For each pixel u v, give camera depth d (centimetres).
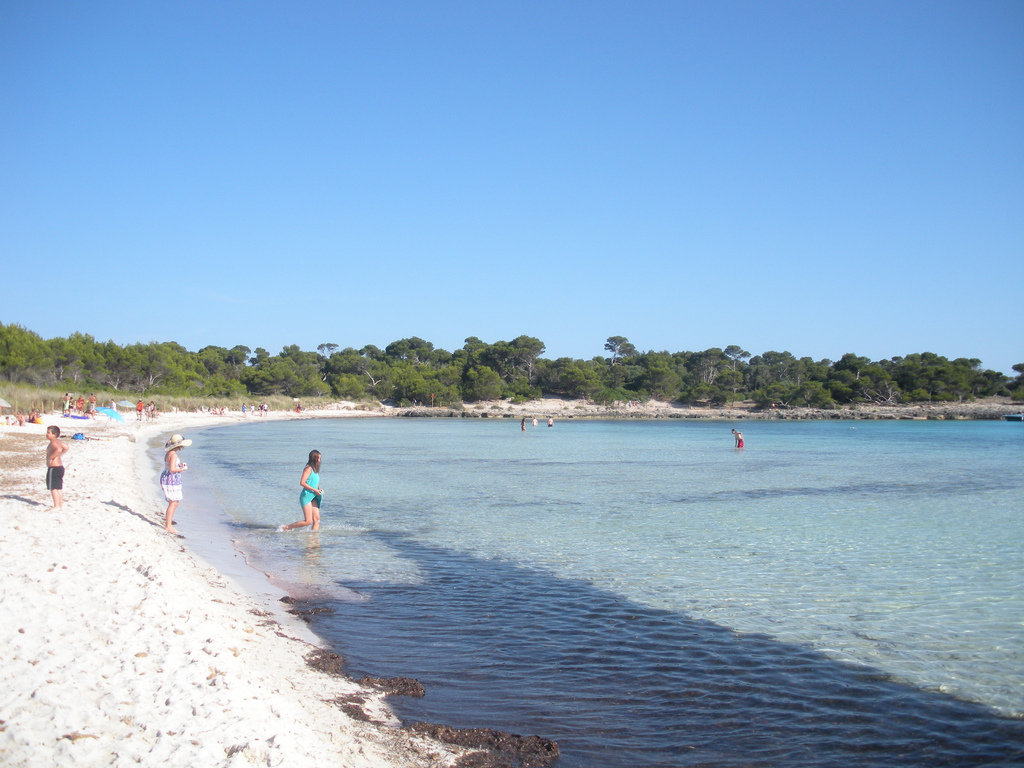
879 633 951
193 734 508
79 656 641
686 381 15600
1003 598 1130
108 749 477
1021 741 641
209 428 6981
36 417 4234
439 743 599
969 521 1909
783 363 16512
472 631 938
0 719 499
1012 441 6159
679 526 1803
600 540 1606
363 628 938
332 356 14988
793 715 692
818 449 5116
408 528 1739
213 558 1316
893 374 13900
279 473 2998
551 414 12325
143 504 1802
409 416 11875
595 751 609
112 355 8756
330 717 627
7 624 707
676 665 824
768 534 1698
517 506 2139
